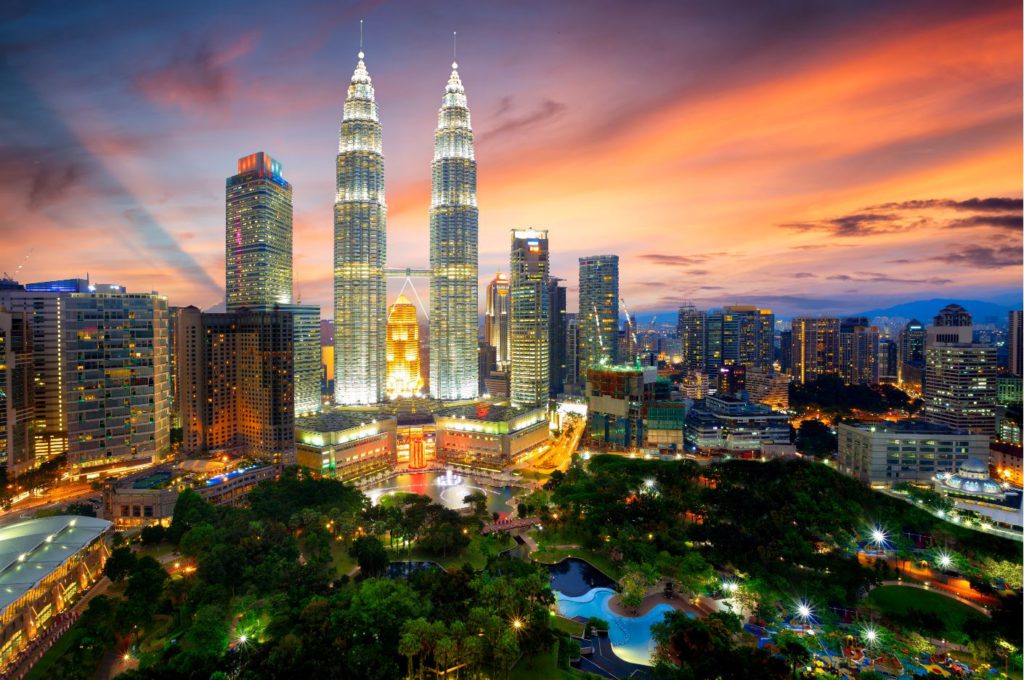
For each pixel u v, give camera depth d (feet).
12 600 602.44
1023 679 548.31
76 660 550.36
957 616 651.66
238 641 615.57
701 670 530.27
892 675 562.66
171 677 513.45
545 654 613.11
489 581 650.84
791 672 540.11
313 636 560.61
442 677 547.49
